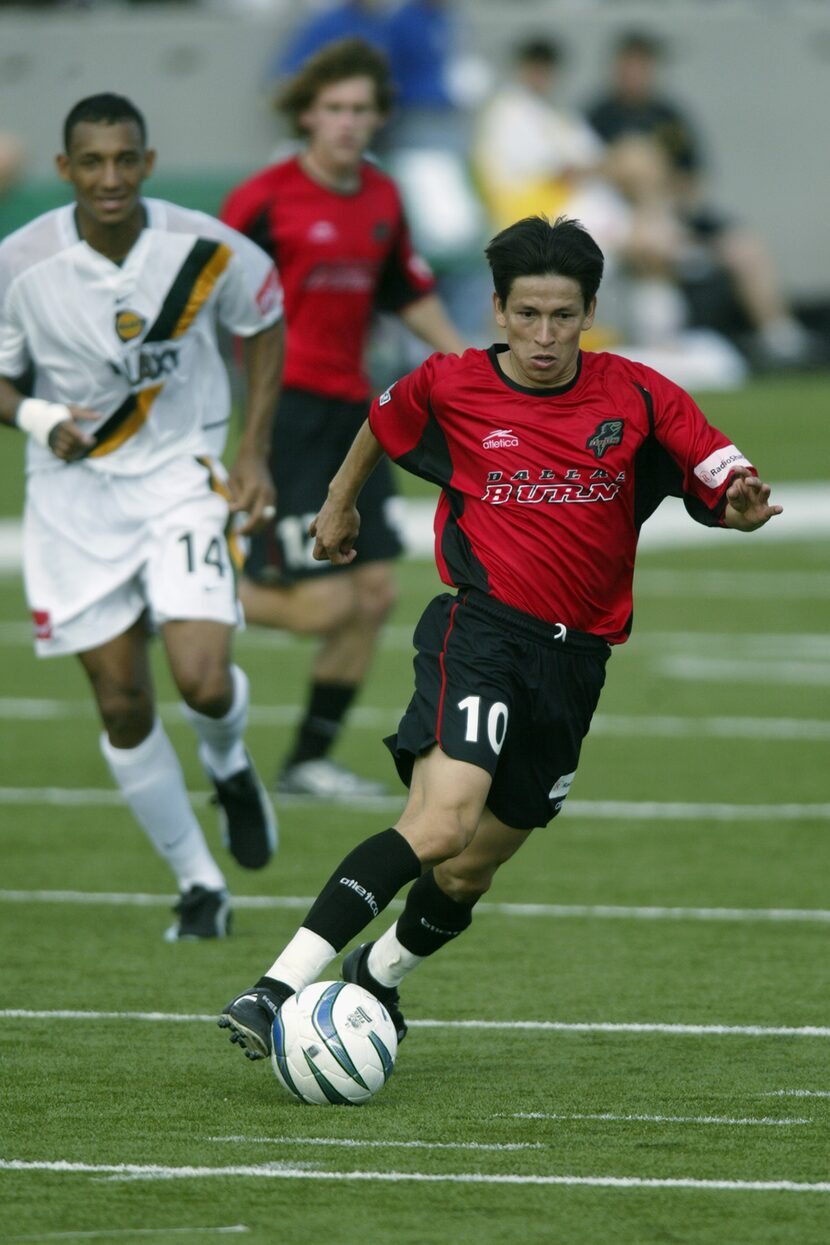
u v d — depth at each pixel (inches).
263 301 1014.4
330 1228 592.1
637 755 1481.3
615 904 1054.4
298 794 1338.6
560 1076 757.9
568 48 4008.4
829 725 1599.4
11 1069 762.8
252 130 3973.9
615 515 757.9
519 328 741.9
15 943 968.3
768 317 3828.7
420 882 773.9
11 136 3954.2
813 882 1103.0
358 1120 701.3
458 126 3408.0
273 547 1306.6
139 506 976.9
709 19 4065.0
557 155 3422.7
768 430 3248.0
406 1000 874.1
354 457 793.6
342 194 1314.0
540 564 751.7
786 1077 754.8
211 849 1197.7
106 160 937.5
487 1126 694.5
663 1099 727.1
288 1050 716.7
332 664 1330.0
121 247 962.7
